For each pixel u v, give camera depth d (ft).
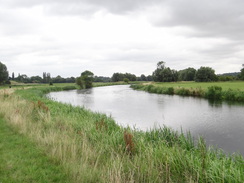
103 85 339.36
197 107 79.82
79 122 38.45
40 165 19.27
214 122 54.80
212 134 44.06
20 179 16.38
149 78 655.35
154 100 105.81
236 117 60.13
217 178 16.16
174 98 112.88
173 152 21.17
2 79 341.82
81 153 21.75
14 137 27.84
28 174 17.35
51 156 21.01
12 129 31.73
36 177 16.88
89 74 293.84
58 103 70.54
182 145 26.66
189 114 66.59
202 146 21.83
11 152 22.33
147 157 20.38
